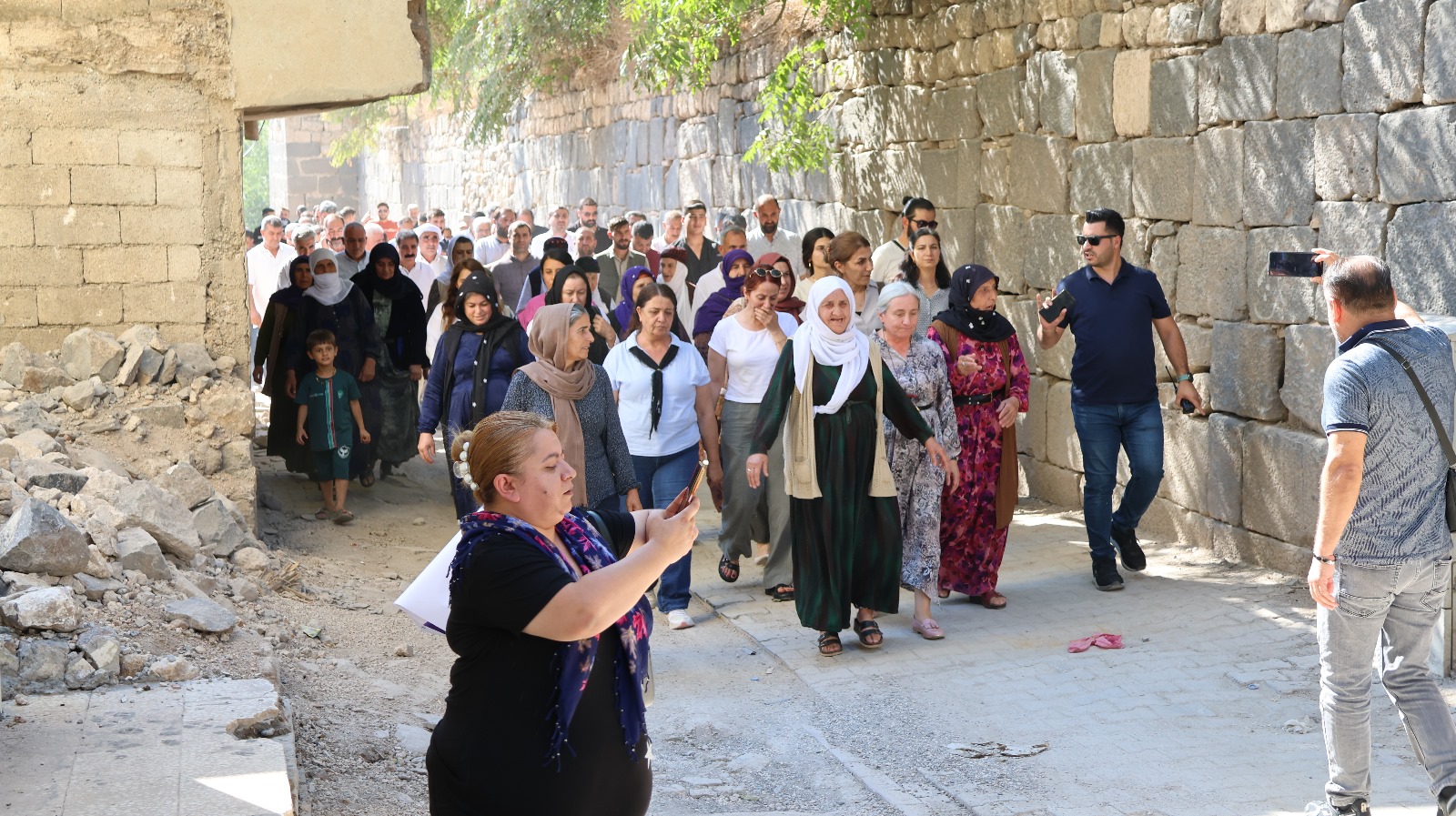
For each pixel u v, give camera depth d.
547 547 3.07
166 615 5.71
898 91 12.09
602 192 21.53
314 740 5.09
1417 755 4.36
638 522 3.46
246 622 6.32
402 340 10.86
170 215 8.25
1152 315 7.62
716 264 12.44
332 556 8.70
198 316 8.33
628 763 3.17
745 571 8.52
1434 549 4.23
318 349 9.37
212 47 8.23
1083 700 5.89
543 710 3.02
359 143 31.20
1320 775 4.91
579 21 19.12
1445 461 4.23
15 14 7.90
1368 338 4.28
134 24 8.09
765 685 6.43
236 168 8.35
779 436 7.56
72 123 8.05
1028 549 8.59
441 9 21.28
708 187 17.19
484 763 3.02
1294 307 7.45
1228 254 7.95
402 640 6.86
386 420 10.78
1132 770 5.07
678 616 7.43
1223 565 7.91
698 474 3.31
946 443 6.98
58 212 8.07
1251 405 7.79
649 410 7.28
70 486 6.64
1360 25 6.86
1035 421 10.10
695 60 13.86
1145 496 7.60
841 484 6.55
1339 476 4.16
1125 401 7.50
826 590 6.59
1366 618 4.25
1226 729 5.45
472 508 7.77
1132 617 7.04
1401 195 6.66
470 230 19.39
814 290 6.54
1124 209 8.93
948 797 4.92
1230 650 6.39
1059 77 9.52
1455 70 6.29
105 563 5.84
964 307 7.20
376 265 10.74
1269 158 7.57
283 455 9.78
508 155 27.00
